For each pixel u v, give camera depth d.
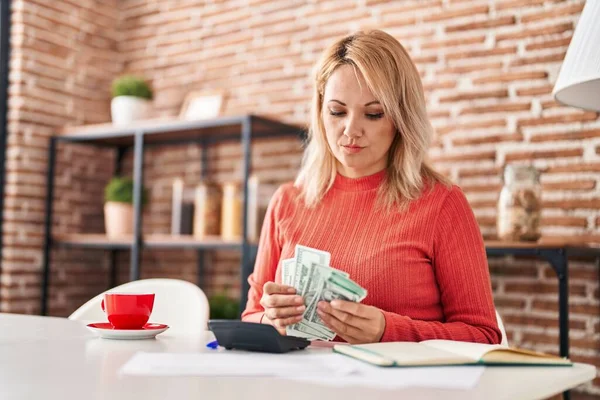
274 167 3.28
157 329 1.24
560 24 2.57
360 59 1.46
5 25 3.30
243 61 3.38
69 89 3.52
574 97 1.68
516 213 2.33
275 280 1.55
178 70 3.59
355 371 0.87
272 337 1.01
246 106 3.35
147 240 3.07
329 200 1.58
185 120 2.99
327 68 1.53
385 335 1.17
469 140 2.74
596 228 2.45
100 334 1.23
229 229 2.96
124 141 3.52
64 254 3.49
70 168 3.54
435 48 2.84
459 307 1.35
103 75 3.72
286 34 3.25
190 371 0.87
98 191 3.70
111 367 0.92
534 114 2.61
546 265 2.57
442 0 2.83
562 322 2.16
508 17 2.68
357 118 1.47
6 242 3.22
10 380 0.83
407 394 0.75
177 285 1.72
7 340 1.19
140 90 3.31
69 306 3.50
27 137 3.30
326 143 1.61
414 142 1.51
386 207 1.49
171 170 3.62
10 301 3.20
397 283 1.40
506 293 2.65
